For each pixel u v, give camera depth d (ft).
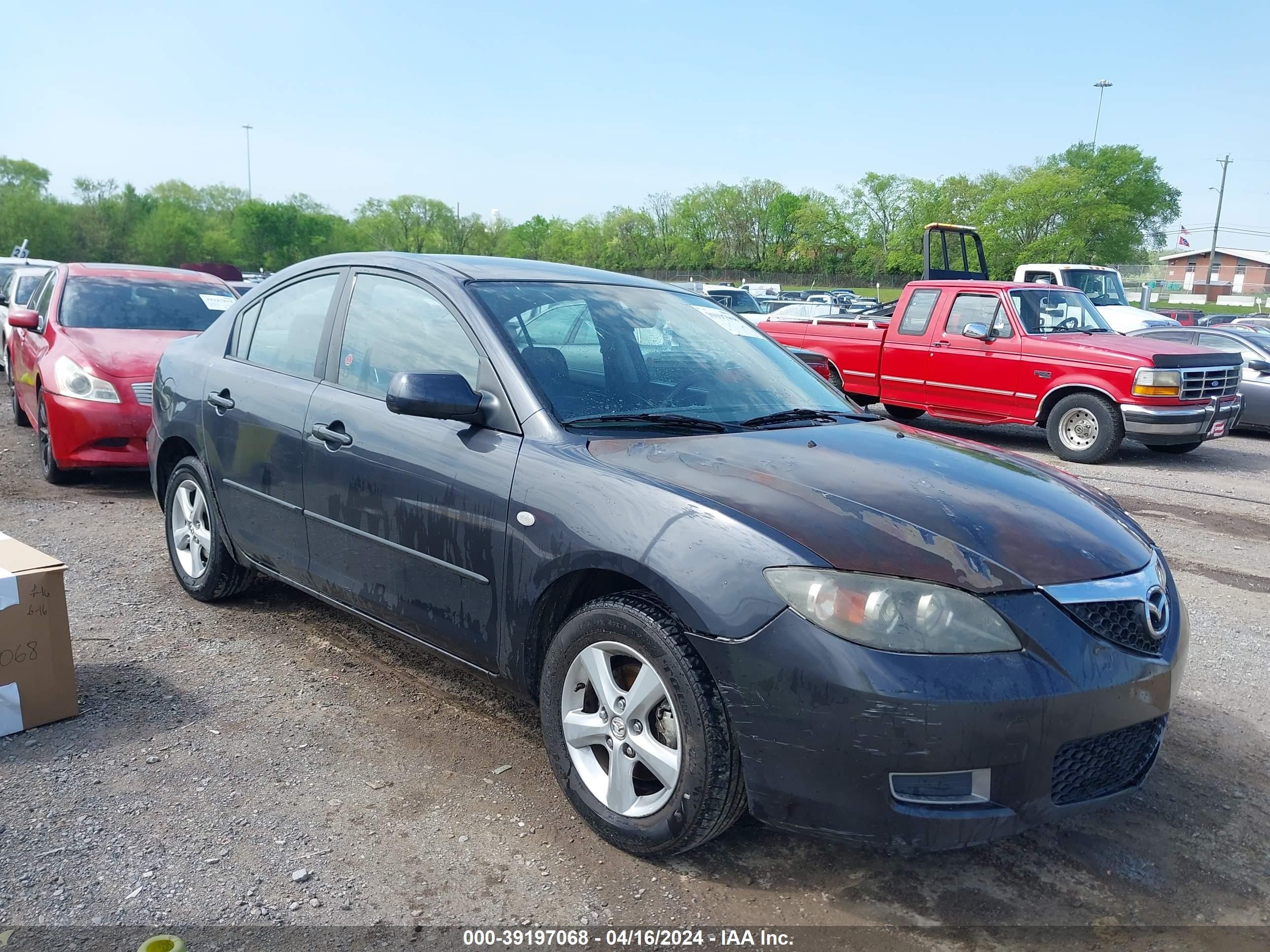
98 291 26.71
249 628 14.65
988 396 36.96
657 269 263.90
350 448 11.75
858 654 7.69
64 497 22.90
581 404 10.55
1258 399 42.34
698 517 8.55
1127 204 183.11
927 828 7.72
